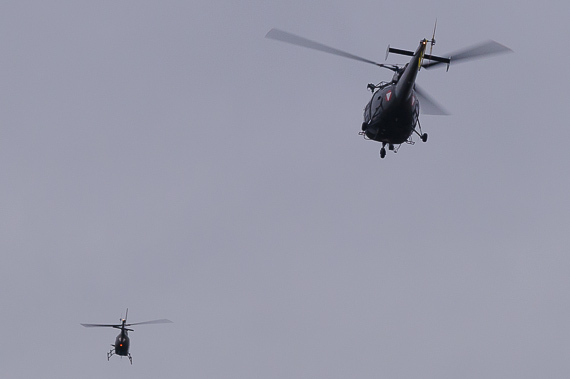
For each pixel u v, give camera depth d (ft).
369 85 544.21
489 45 465.47
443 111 518.37
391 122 505.66
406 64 519.19
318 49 487.61
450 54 481.05
